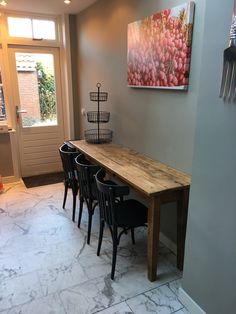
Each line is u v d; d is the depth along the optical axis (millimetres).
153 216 1928
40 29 4176
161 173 2248
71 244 2572
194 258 1723
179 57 2102
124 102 3100
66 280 2096
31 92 4332
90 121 3500
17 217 3080
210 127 1471
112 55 3223
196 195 1637
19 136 4391
